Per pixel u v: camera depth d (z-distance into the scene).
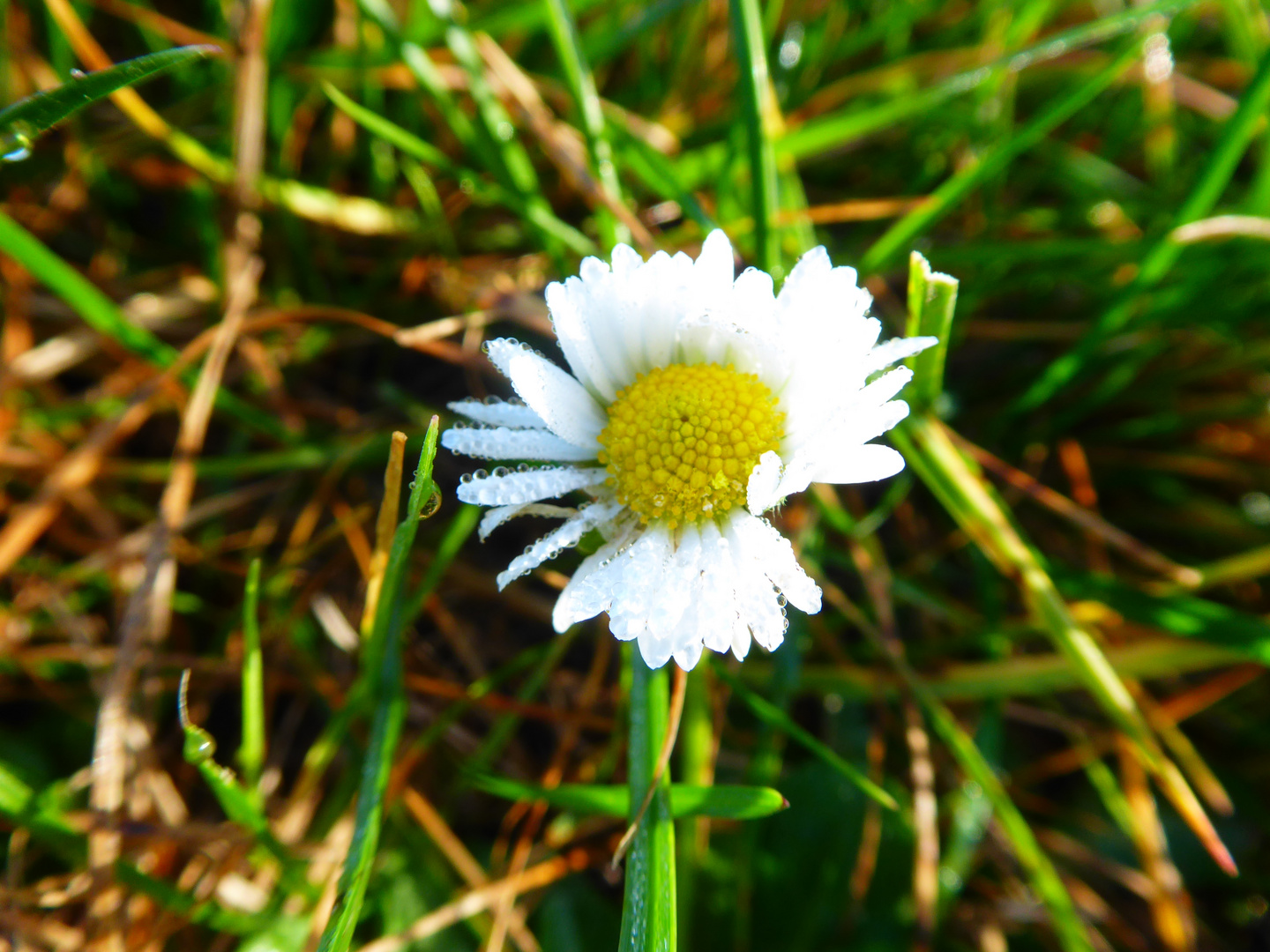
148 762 0.06
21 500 0.07
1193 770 0.07
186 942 0.06
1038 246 0.07
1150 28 0.08
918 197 0.08
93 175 0.07
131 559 0.07
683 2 0.07
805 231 0.07
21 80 0.07
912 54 0.08
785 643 0.06
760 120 0.06
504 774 0.07
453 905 0.06
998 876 0.07
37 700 0.07
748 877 0.06
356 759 0.06
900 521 0.08
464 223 0.08
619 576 0.05
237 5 0.07
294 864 0.06
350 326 0.08
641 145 0.07
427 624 0.07
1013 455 0.08
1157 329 0.07
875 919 0.06
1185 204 0.06
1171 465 0.08
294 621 0.07
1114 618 0.07
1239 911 0.07
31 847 0.06
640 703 0.05
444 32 0.07
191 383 0.07
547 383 0.05
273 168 0.07
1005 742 0.07
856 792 0.06
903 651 0.07
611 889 0.07
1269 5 0.08
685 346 0.05
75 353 0.07
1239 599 0.07
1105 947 0.07
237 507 0.07
